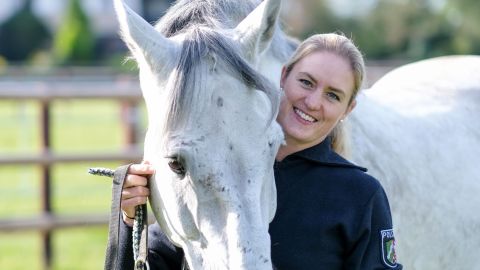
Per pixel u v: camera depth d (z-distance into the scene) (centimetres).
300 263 255
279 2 249
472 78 404
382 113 357
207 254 236
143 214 260
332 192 259
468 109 387
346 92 262
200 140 226
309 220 256
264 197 234
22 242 837
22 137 1377
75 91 728
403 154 344
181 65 232
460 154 364
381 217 260
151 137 250
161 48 242
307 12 3350
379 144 338
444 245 348
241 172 228
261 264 219
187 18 269
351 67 262
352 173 262
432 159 354
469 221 354
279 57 307
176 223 242
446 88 395
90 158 705
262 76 235
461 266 356
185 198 234
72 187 1023
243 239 221
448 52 2992
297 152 264
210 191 227
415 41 3092
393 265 262
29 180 1110
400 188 335
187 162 227
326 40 265
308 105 258
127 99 749
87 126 1591
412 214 338
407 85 399
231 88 231
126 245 266
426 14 3103
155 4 4606
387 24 3120
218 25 261
